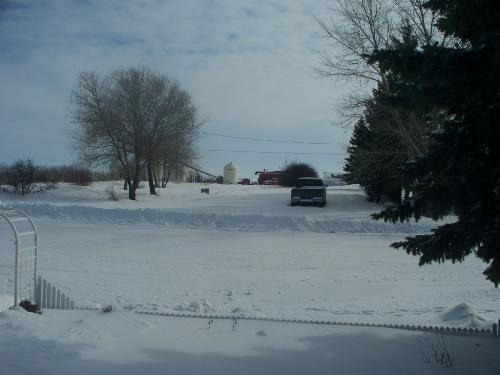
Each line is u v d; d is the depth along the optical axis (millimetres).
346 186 49938
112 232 20688
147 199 37531
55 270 12430
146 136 38906
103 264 13438
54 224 22641
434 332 6812
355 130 32531
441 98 5469
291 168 55812
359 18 26547
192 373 5336
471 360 5742
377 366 5609
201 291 10391
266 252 16078
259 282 11492
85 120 38812
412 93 5477
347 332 6871
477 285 11156
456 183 5434
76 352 5738
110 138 38719
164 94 40312
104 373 5227
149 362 5598
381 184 30656
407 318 7949
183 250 16250
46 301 7918
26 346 5754
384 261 14492
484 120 5156
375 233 21516
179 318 7449
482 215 5184
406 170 5719
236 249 16625
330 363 5703
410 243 6062
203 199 37000
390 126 24844
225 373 5363
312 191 30781
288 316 8000
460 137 5422
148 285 10938
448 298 9742
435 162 5520
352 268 13383
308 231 22172
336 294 10219
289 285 11172
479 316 7727
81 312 7492
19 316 6789
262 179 69625
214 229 22391
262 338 6570
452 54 5121
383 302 9383
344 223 22453
